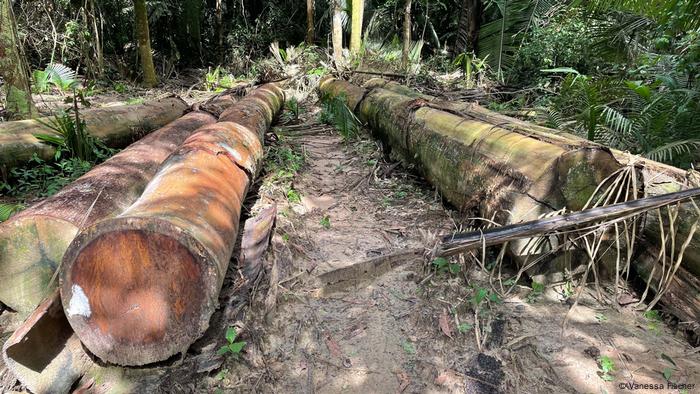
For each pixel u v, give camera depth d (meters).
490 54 10.27
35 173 4.58
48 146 4.88
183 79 13.64
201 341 2.47
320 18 16.50
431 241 3.45
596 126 4.98
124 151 4.19
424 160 4.75
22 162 4.64
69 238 2.60
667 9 4.95
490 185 3.50
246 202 4.36
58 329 2.30
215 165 3.12
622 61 6.66
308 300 2.99
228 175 3.17
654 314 2.87
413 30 15.03
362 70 10.71
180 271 2.08
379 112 6.44
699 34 5.27
